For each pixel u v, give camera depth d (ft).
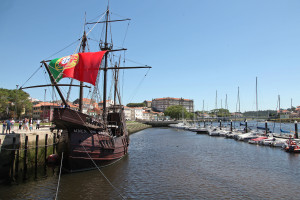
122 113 126.31
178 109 638.12
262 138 177.06
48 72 71.87
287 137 167.73
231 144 176.76
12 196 59.47
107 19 119.34
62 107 74.23
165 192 65.26
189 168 95.25
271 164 102.12
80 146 77.10
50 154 94.68
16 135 76.79
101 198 59.72
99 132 86.28
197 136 253.24
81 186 68.08
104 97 114.93
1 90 287.69
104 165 90.02
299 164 101.40
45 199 58.03
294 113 597.52
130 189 67.26
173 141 203.00
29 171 81.20
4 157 70.54
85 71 86.63
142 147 163.32
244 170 91.61
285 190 67.51
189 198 60.80
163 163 105.29
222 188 69.26
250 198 61.21
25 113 303.48
